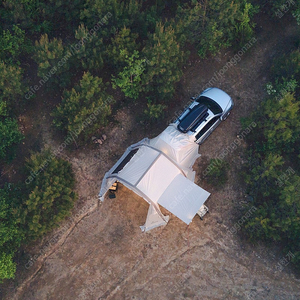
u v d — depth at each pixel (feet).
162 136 58.80
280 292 56.13
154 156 56.54
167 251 58.85
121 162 59.57
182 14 63.16
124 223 60.54
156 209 55.01
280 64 64.49
